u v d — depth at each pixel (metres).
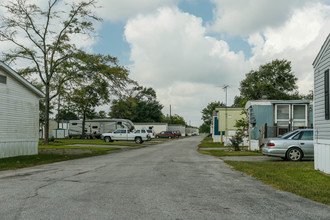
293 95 64.56
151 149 26.30
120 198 6.05
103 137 39.72
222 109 38.59
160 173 9.88
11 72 17.06
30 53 28.20
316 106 10.60
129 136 39.16
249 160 14.65
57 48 28.91
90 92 30.70
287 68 65.25
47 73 29.69
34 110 19.83
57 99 31.56
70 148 26.19
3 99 16.91
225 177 8.99
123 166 12.20
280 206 5.47
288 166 11.46
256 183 7.94
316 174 9.28
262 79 66.00
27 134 19.08
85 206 5.39
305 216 4.84
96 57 28.45
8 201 5.80
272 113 21.53
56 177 9.10
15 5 27.06
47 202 5.70
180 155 18.62
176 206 5.41
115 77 28.02
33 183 7.97
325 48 9.80
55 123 67.69
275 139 14.28
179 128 77.38
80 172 10.32
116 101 28.89
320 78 10.25
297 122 21.20
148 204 5.55
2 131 16.80
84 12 28.20
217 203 5.66
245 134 24.06
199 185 7.59
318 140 10.31
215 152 21.09
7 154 17.22
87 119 54.25
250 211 5.11
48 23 29.06
